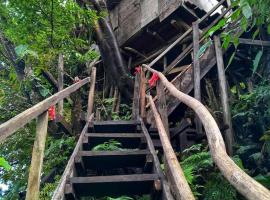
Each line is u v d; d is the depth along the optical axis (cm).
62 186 315
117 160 409
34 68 729
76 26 874
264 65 620
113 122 537
